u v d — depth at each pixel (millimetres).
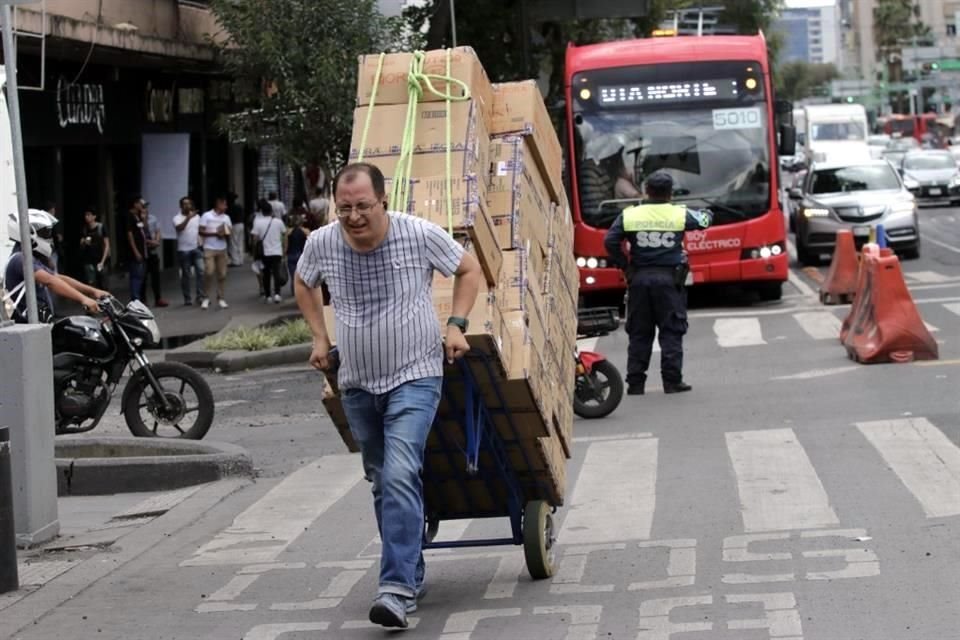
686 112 21328
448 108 6801
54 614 7117
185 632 6691
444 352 6383
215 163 36781
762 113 21281
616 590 6930
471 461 6586
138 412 12148
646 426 11570
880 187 29703
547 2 26984
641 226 13109
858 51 172875
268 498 9711
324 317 6617
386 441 6289
